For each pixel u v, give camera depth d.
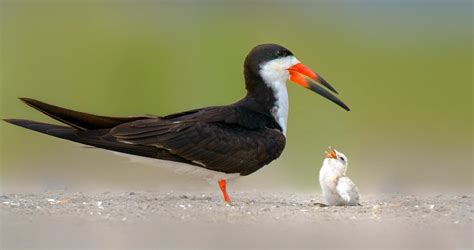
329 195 11.56
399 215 10.49
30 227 9.58
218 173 11.60
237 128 11.70
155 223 9.87
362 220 10.20
